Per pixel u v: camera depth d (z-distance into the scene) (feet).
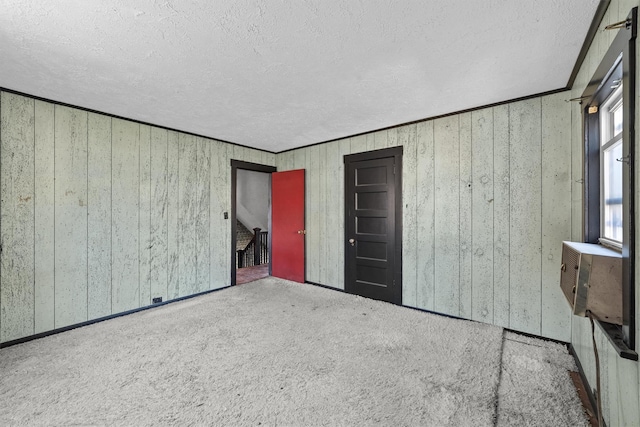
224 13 4.90
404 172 11.29
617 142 5.06
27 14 4.85
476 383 6.15
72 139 9.23
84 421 5.04
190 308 11.11
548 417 5.15
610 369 4.48
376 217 12.29
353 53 6.25
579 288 4.27
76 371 6.64
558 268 8.02
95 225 9.75
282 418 5.14
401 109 9.66
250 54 6.27
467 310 9.70
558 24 5.22
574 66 6.72
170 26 5.26
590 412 5.26
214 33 5.49
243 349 7.72
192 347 7.82
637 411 3.53
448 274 10.11
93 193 9.71
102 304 9.87
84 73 7.09
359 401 5.59
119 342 8.13
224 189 14.01
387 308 11.06
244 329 9.06
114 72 7.06
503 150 8.91
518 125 8.64
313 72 7.11
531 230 8.45
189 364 6.95
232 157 14.38
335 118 10.62
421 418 5.13
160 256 11.53
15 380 6.28
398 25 5.29
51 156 8.82
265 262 23.21
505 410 5.34
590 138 6.06
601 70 4.93
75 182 9.30
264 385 6.10
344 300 12.12
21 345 7.97
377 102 9.05
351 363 6.99
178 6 4.70
